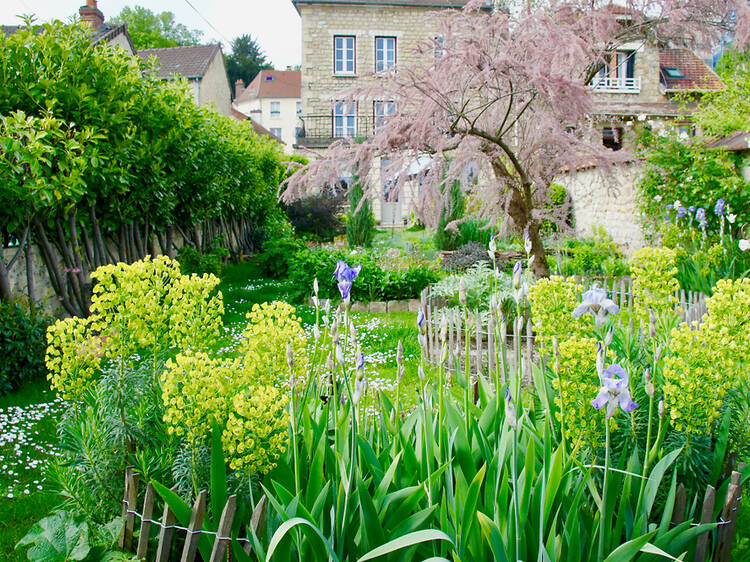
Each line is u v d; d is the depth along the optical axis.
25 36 7.27
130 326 2.86
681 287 8.62
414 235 20.09
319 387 3.23
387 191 9.13
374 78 8.89
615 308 1.98
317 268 10.73
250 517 2.42
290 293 11.93
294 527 2.21
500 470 2.38
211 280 3.14
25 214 7.13
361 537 2.23
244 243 20.17
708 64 25.08
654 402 2.81
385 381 5.86
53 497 3.79
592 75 10.36
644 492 2.33
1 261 6.66
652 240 12.89
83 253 8.77
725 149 11.47
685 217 11.48
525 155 9.11
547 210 9.22
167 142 9.87
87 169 7.50
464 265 13.53
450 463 2.37
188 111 11.30
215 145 12.85
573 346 2.46
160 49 31.95
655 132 12.79
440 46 8.56
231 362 2.71
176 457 2.68
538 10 8.56
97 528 2.64
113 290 2.88
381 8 24.97
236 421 2.31
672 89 22.47
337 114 24.66
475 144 8.32
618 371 1.95
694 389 2.48
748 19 9.81
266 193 20.64
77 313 8.29
